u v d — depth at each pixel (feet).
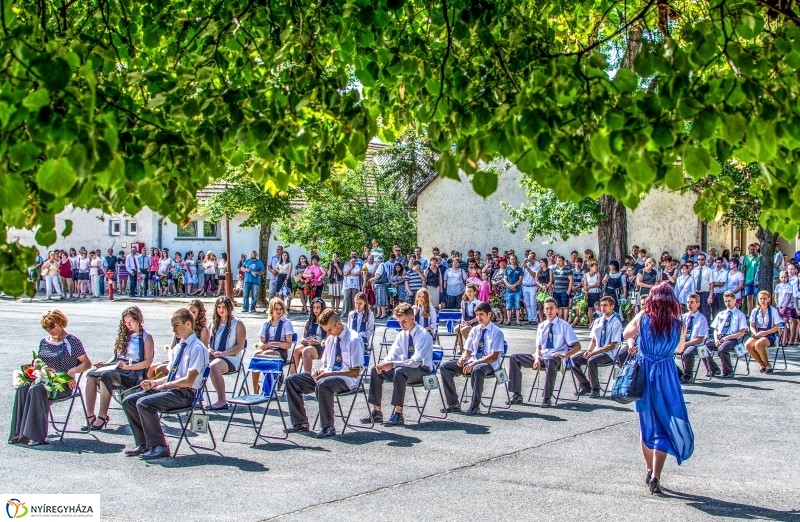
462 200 115.65
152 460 31.40
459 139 17.61
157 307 104.17
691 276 77.87
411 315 38.86
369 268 90.27
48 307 102.89
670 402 26.78
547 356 42.86
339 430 36.83
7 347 63.87
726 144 15.46
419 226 119.34
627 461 31.40
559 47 22.84
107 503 26.02
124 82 19.27
